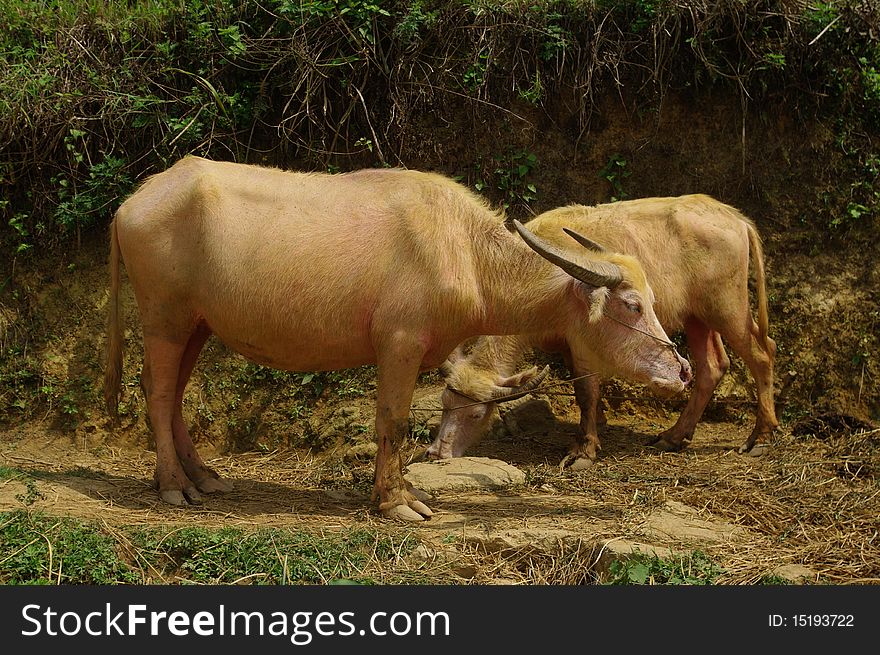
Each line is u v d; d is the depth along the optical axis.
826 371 9.59
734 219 8.65
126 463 8.35
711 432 9.30
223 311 6.41
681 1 9.53
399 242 6.30
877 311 9.63
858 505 6.82
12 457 8.39
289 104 9.44
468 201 6.56
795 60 9.73
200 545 5.57
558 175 9.72
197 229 6.39
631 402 9.49
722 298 8.53
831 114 9.86
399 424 6.38
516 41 9.65
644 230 8.50
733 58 9.75
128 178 9.26
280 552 5.55
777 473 7.73
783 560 5.78
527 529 6.06
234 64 9.44
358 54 9.37
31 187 9.41
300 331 6.38
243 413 9.07
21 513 5.68
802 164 9.84
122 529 5.73
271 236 6.33
